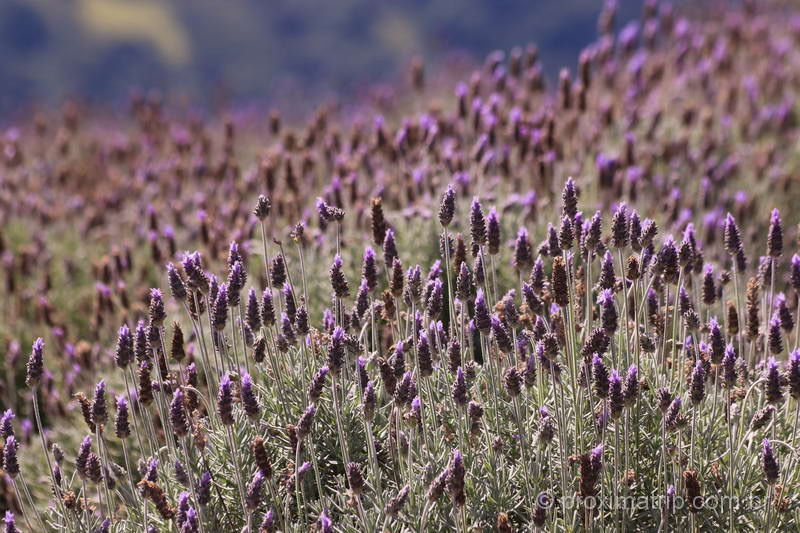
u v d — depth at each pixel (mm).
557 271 15453
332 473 17406
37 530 19875
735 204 30000
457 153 27922
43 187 40031
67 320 30250
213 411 17359
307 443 15758
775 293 26328
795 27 50656
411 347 17797
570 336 16031
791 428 17203
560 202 27047
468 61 53156
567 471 15562
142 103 47000
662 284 18969
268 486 15805
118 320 27016
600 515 14844
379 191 26500
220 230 27812
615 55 39438
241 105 56812
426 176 27828
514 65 34000
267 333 17875
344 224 28312
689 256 16781
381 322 21891
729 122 36375
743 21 51781
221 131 50625
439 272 17391
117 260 27953
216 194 34125
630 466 16078
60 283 31922
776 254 17250
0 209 36094
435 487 14078
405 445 15156
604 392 14516
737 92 39938
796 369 14820
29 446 23359
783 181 32062
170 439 17031
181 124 52094
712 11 54594
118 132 50938
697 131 36625
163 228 32719
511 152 30453
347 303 23766
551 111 31609
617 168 29938
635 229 16516
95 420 15430
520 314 18781
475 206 16828
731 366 15312
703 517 15586
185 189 36781
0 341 28078
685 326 17219
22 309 29453
